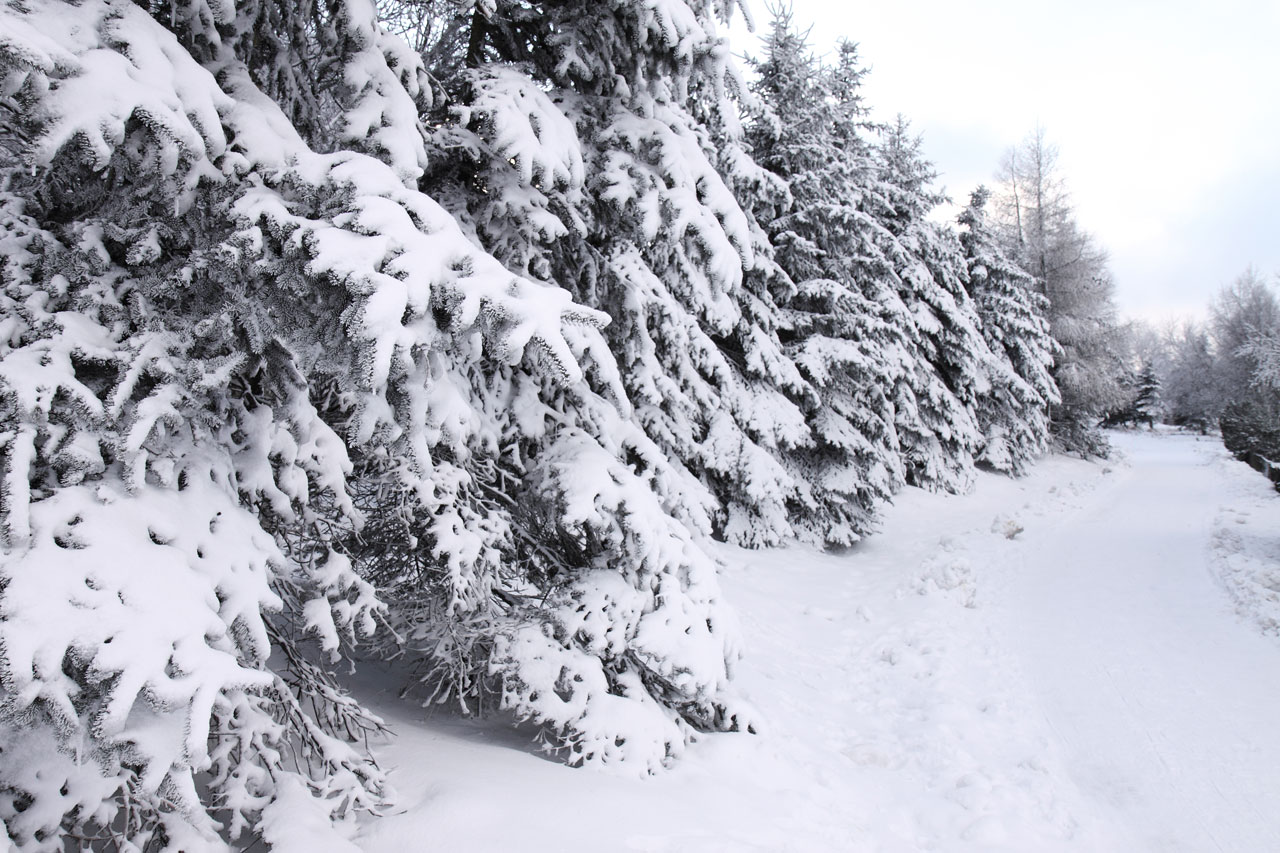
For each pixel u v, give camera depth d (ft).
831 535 46.37
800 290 47.50
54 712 6.18
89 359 8.13
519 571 16.63
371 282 7.97
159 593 7.23
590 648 14.62
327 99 15.35
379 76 11.54
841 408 47.29
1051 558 41.75
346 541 13.98
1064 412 107.96
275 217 8.46
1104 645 26.73
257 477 9.71
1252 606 29.53
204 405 9.36
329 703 12.54
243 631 8.20
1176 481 78.54
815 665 25.82
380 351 7.75
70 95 6.89
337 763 10.07
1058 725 20.51
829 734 20.01
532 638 14.23
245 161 8.95
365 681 16.38
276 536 11.12
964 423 74.84
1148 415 195.31
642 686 15.70
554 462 15.14
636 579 15.28
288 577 10.01
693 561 16.20
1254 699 21.49
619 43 16.53
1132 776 17.65
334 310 8.54
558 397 16.46
